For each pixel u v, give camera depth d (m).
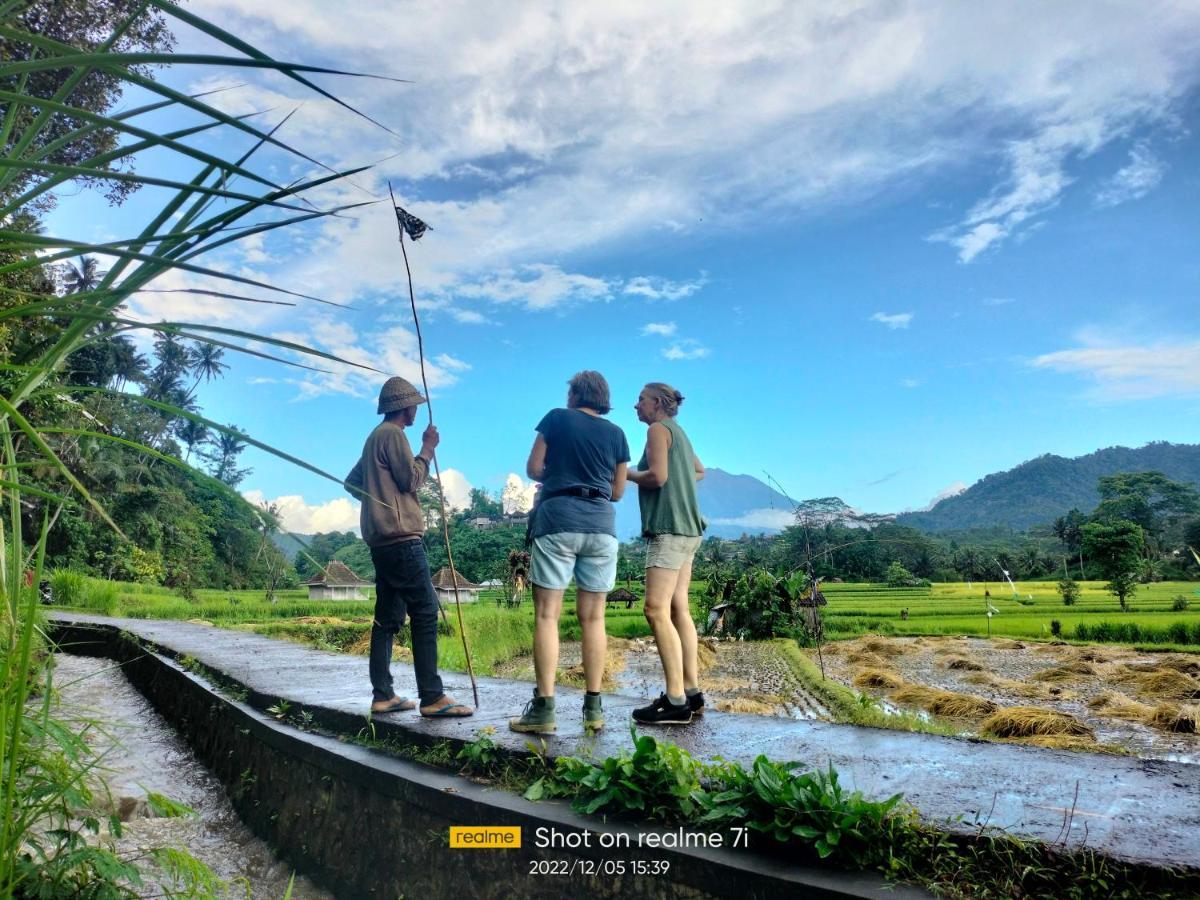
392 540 4.39
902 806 2.51
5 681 1.88
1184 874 2.06
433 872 3.19
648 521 4.32
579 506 3.94
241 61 0.99
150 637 9.82
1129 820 2.44
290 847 4.13
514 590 28.62
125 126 1.10
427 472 4.54
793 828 2.43
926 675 14.02
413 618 4.41
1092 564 50.06
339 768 3.86
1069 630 24.81
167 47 10.19
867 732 3.85
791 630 20.42
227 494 1.47
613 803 2.90
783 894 2.27
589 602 3.99
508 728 3.94
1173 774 2.99
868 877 2.31
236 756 5.21
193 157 1.15
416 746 3.86
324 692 5.39
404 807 3.40
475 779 3.40
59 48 0.98
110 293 1.46
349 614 29.64
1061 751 3.39
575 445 4.03
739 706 9.45
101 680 9.38
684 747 3.54
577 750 3.41
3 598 1.81
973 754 3.34
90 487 31.41
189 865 2.65
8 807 1.88
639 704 4.75
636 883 2.59
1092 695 11.55
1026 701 10.98
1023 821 2.43
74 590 18.91
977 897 2.18
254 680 5.98
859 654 17.38
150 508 41.47
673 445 4.41
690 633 4.48
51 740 2.54
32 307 1.38
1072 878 2.17
